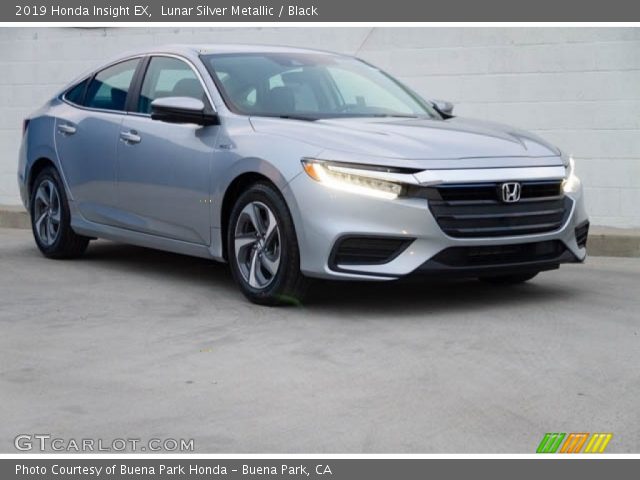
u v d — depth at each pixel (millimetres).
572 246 6133
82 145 7434
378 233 5562
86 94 7672
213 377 4582
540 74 9305
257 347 5098
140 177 6883
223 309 5988
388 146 5734
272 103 6461
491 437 3824
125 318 5773
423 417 4039
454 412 4094
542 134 9344
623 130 9086
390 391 4363
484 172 5727
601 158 9172
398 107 6797
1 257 8016
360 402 4223
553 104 9281
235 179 6125
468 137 6066
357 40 9930
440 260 5645
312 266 5688
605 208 9195
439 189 5602
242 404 4207
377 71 7281
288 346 5113
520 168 5863
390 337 5277
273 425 3957
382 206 5562
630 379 4523
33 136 7980
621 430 3881
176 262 7691
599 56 9094
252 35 10352
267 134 6020
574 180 6207
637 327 5484
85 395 4332
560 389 4383
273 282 5930
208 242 6418
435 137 5977
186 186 6496
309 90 6633
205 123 6367
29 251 8344
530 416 4047
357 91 6809
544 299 6234
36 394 4348
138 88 7164
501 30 9391
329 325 5555
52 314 5883
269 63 6836
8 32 11422
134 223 7012
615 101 9094
